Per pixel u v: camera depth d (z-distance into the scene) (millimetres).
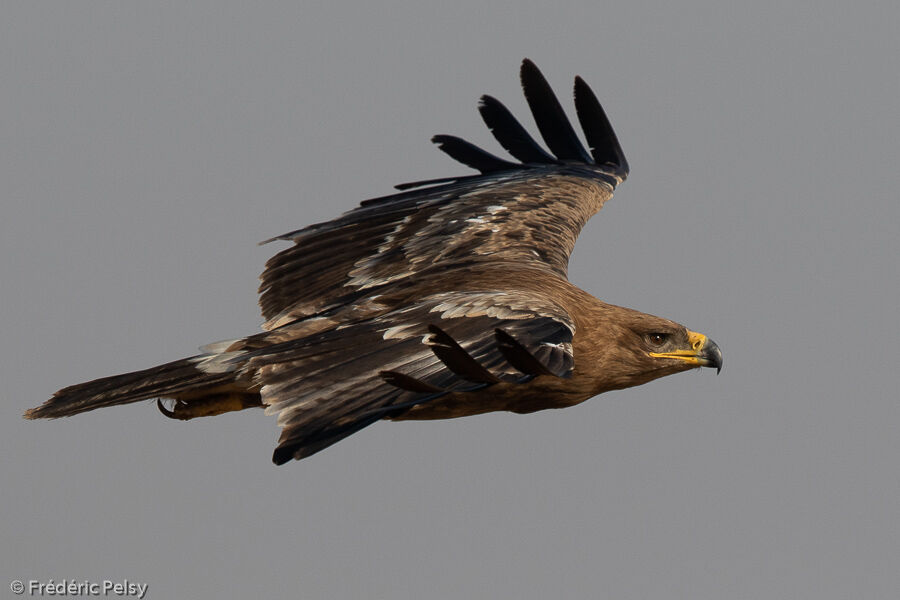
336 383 9406
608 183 15672
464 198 14359
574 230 14180
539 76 16766
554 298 11906
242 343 11500
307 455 8914
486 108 16547
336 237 13500
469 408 11734
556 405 11992
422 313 10023
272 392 9422
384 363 9492
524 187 14953
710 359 12195
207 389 11227
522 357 8828
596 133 16781
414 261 13250
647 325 12062
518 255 13133
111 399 11234
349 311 11922
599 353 11914
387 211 13867
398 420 11812
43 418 11211
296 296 13109
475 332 9695
